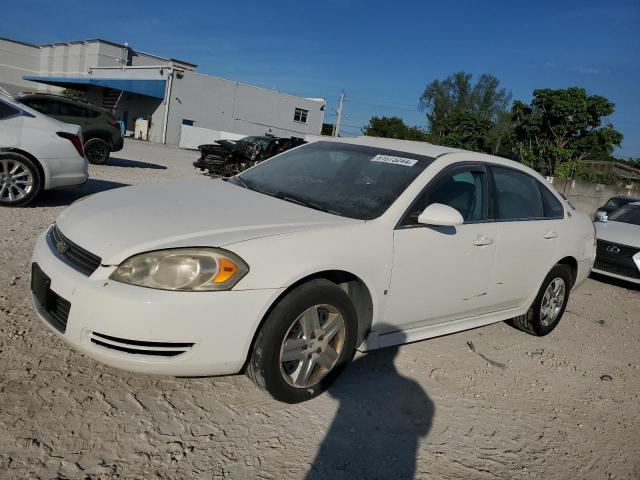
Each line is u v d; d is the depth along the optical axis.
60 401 2.82
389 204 3.50
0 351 3.19
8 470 2.30
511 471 2.90
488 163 4.27
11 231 5.87
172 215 3.09
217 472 2.51
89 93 48.06
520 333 5.15
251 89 43.56
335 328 3.15
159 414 2.87
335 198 3.65
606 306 6.97
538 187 4.79
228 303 2.69
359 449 2.86
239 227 2.99
